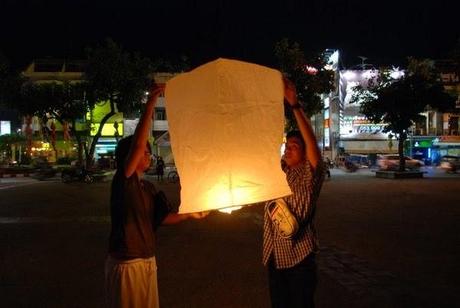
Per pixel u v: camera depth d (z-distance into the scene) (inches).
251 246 418.6
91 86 1328.7
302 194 165.9
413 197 830.5
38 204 784.9
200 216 159.3
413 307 247.8
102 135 2236.7
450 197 825.5
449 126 2327.8
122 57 1336.1
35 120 2191.2
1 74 1305.4
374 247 406.0
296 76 1397.6
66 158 1930.4
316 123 2536.9
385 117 1395.2
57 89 1342.3
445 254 377.4
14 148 2172.7
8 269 341.1
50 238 471.2
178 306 254.4
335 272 321.4
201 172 130.5
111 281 150.4
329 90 1455.5
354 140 2294.5
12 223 575.5
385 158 1942.7
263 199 130.6
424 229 499.8
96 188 1130.7
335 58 2269.9
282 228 162.1
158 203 157.9
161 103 2212.1
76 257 380.5
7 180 1470.2
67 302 263.9
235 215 629.9
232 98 128.4
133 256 148.9
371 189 1010.7
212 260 362.6
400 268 332.2
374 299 261.7
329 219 576.4
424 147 2336.4
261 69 132.6
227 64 128.0
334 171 1895.9
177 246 420.8
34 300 267.9
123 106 1355.8
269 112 132.3
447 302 255.4
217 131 128.6
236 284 294.8
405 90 1337.4
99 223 572.7
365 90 1598.2
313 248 168.4
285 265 166.2
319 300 261.0
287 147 171.9
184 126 131.1
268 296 269.3
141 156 148.8
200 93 128.7
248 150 130.0
